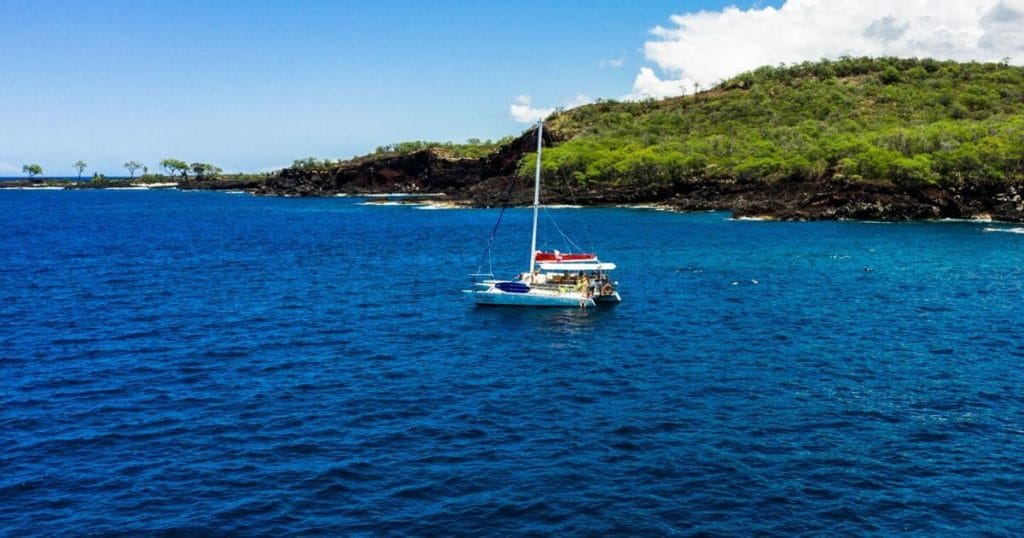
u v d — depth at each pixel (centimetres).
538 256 6016
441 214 17675
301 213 18612
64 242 11025
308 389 3631
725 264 8200
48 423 3153
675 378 3809
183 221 15812
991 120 19175
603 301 5869
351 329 4988
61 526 2289
